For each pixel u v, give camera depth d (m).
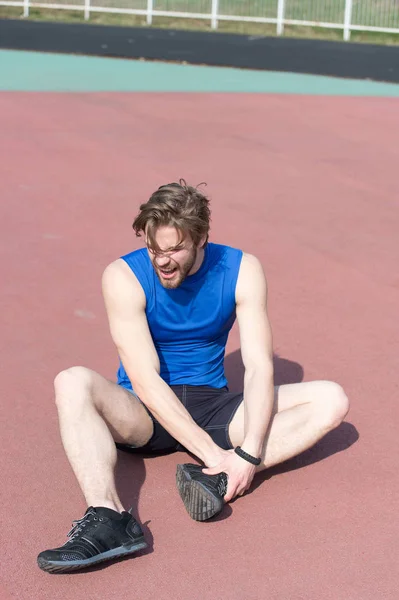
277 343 5.04
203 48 21.27
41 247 6.48
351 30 23.64
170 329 3.53
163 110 12.45
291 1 25.98
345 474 3.70
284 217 7.51
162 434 3.62
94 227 7.00
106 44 21.45
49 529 3.29
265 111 12.71
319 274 6.16
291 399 3.61
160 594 2.96
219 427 3.57
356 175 9.10
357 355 4.91
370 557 3.18
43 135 10.34
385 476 3.70
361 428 4.09
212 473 3.35
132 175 8.70
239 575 3.06
